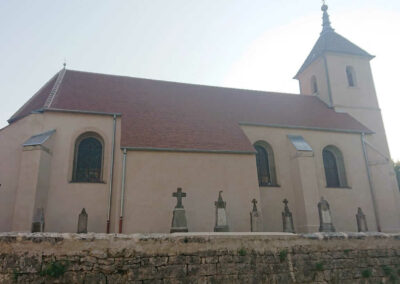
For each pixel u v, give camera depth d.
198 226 14.56
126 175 14.27
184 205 14.64
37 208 13.62
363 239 9.38
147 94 19.72
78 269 6.96
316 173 18.94
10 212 14.49
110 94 18.61
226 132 17.33
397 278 9.16
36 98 18.05
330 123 20.83
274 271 8.15
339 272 8.73
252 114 20.00
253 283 7.88
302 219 17.12
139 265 7.30
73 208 14.62
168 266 7.46
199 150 15.41
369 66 25.72
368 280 8.90
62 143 15.55
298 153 17.89
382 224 18.64
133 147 14.58
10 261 6.79
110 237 7.35
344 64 25.03
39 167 13.90
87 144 16.31
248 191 15.59
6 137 15.48
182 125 17.03
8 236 6.93
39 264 6.84
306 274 8.40
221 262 7.84
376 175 19.56
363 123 23.52
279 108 21.77
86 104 16.80
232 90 23.16
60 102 16.41
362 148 20.41
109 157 15.82
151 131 15.89
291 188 18.19
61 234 7.20
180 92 21.06
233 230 14.89
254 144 18.97
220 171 15.59
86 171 15.77
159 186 14.51
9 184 14.87
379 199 19.09
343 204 18.64
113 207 14.84
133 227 13.65
